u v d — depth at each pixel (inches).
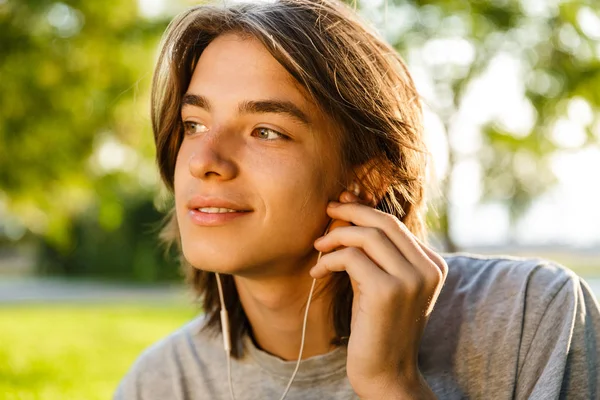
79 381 253.4
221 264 52.4
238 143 53.2
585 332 57.5
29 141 255.8
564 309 58.2
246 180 52.4
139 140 261.4
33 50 242.2
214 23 55.8
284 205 52.8
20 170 258.7
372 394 52.3
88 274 973.8
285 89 53.4
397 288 51.9
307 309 56.0
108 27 244.5
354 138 56.4
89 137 258.8
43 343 354.9
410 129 60.2
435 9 175.8
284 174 52.6
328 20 57.9
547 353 56.9
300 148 53.7
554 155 190.4
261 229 52.7
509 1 172.7
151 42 242.2
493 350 58.8
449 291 63.5
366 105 57.3
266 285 57.1
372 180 58.9
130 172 285.6
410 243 53.9
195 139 55.5
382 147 58.7
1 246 1336.1
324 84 54.8
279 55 53.0
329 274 57.9
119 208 293.7
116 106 252.1
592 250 1502.2
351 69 56.8
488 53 175.9
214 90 53.9
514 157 199.8
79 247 958.4
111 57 251.1
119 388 68.0
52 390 231.9
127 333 399.2
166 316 491.2
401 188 60.5
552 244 1438.2
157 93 61.4
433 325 61.3
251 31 53.8
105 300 647.8
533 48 173.8
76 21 243.1
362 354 52.2
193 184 53.2
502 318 59.7
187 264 69.1
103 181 279.4
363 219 54.4
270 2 58.0
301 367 59.8
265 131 53.7
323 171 55.0
